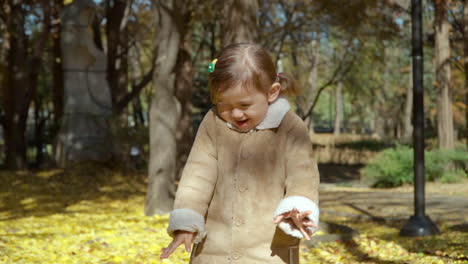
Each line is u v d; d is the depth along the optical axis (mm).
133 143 15664
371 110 53438
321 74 35562
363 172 17594
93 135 15758
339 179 21391
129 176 15008
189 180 2352
